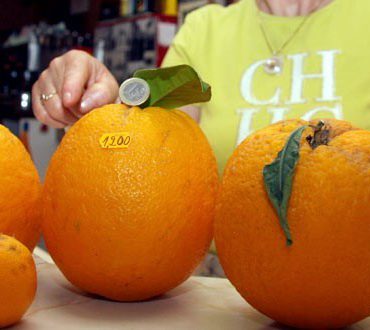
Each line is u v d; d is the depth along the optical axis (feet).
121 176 1.02
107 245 1.03
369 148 0.92
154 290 1.12
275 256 0.92
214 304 1.17
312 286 0.91
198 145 1.11
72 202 1.05
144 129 1.05
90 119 1.09
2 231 1.13
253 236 0.94
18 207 1.15
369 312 0.96
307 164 0.91
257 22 2.58
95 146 1.05
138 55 4.83
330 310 0.94
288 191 0.90
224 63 2.61
